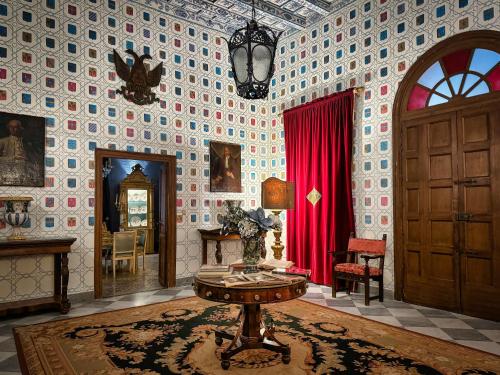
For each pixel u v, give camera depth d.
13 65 5.77
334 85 7.41
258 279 3.75
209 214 7.86
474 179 5.32
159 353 3.89
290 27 8.14
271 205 6.96
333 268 6.32
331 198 7.11
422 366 3.57
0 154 5.60
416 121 6.04
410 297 6.00
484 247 5.18
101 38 6.61
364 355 3.82
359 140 6.87
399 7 6.33
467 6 5.46
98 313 5.40
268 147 8.91
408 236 6.08
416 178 6.01
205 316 5.20
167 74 7.37
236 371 3.47
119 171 13.02
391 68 6.42
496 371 3.46
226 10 7.50
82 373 3.44
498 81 5.14
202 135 7.82
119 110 6.75
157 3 7.19
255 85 4.14
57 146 6.09
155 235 13.37
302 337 4.34
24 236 5.53
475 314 5.21
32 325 4.86
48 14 6.10
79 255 6.20
